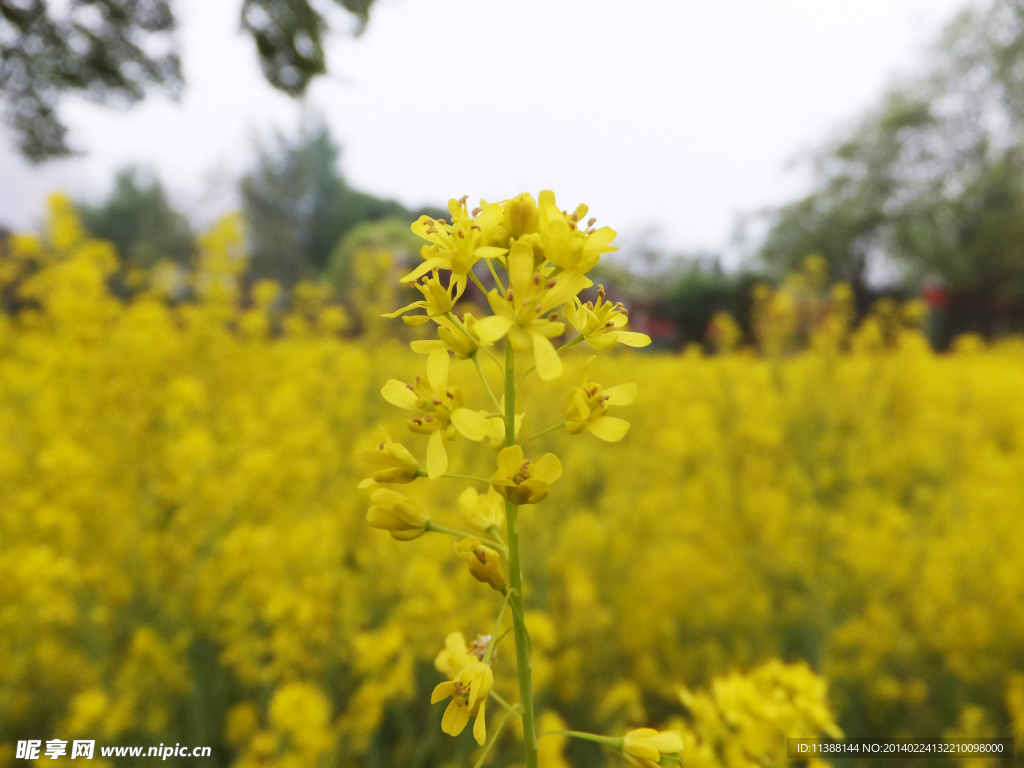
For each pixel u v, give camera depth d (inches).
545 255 47.9
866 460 251.9
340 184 1668.3
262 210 1449.3
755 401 285.3
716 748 78.4
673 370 402.9
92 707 113.3
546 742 112.3
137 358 186.2
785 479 230.1
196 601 141.9
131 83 316.2
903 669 172.6
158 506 158.7
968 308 1099.9
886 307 353.1
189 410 188.1
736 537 211.0
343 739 125.8
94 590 136.6
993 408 339.6
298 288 335.9
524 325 46.2
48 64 299.4
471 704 42.8
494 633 45.1
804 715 75.2
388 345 337.7
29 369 218.4
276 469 166.6
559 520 221.8
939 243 1099.9
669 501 224.5
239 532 136.6
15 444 167.2
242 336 268.4
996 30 1127.6
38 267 282.8
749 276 1137.4
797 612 184.1
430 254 50.8
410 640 135.0
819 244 1189.1
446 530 48.4
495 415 48.8
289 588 130.5
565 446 291.4
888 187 1197.1
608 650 163.0
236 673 138.6
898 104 1195.3
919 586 174.7
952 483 240.4
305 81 337.4
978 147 1162.0
